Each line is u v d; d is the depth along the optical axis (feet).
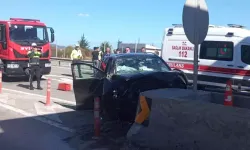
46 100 34.71
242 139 15.19
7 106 33.01
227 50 42.27
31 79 46.75
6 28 53.31
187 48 45.47
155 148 19.06
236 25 44.88
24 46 53.88
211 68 43.57
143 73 26.73
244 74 40.86
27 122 26.76
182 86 27.25
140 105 20.45
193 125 17.33
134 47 73.77
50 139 22.15
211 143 16.43
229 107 15.83
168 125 18.53
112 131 23.86
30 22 55.31
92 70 28.32
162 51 48.73
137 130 20.08
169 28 48.34
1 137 22.58
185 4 19.79
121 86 24.73
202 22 19.63
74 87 30.25
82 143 21.22
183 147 17.71
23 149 20.10
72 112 30.66
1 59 54.44
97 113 22.41
